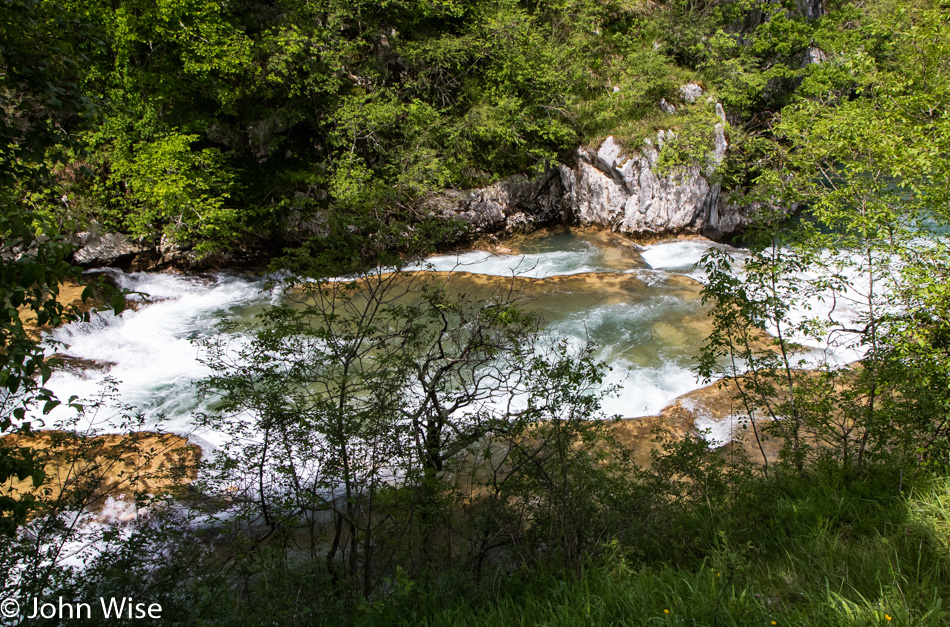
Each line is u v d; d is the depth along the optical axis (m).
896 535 4.97
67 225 15.31
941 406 5.95
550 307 15.59
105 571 5.10
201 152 17.38
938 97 9.61
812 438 8.54
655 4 25.67
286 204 19.06
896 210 7.07
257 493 7.54
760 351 7.64
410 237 7.19
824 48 24.16
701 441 6.93
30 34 4.26
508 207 21.59
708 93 22.91
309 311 6.31
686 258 19.91
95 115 4.66
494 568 5.66
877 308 7.32
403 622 4.48
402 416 6.11
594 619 4.12
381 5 19.69
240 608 4.93
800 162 9.13
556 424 6.08
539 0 23.45
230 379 6.19
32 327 13.43
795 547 5.09
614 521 5.81
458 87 22.12
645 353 13.46
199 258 17.19
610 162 21.30
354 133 18.59
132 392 11.81
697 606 4.05
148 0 15.38
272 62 17.72
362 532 5.99
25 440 9.46
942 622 3.73
